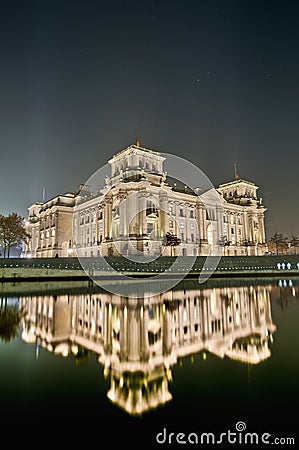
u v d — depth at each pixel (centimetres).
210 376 775
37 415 584
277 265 6669
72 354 995
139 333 1282
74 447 473
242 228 11788
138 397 656
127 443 492
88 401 645
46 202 11644
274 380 740
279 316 1648
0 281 4262
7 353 1005
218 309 1894
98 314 1748
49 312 1816
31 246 12388
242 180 12594
